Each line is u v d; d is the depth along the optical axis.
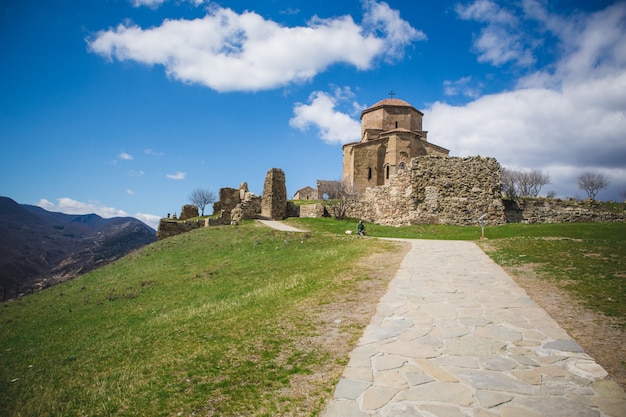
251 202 35.78
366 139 55.81
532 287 9.65
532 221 28.50
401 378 4.98
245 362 5.89
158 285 17.38
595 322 6.96
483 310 7.82
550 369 5.14
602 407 4.18
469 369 5.19
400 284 10.16
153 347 8.30
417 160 27.23
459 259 13.77
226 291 13.64
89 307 16.12
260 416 4.38
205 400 4.90
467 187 26.69
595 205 28.98
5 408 7.19
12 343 12.92
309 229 27.89
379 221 30.28
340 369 5.34
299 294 9.91
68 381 7.76
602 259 12.12
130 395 5.50
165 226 35.97
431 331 6.68
